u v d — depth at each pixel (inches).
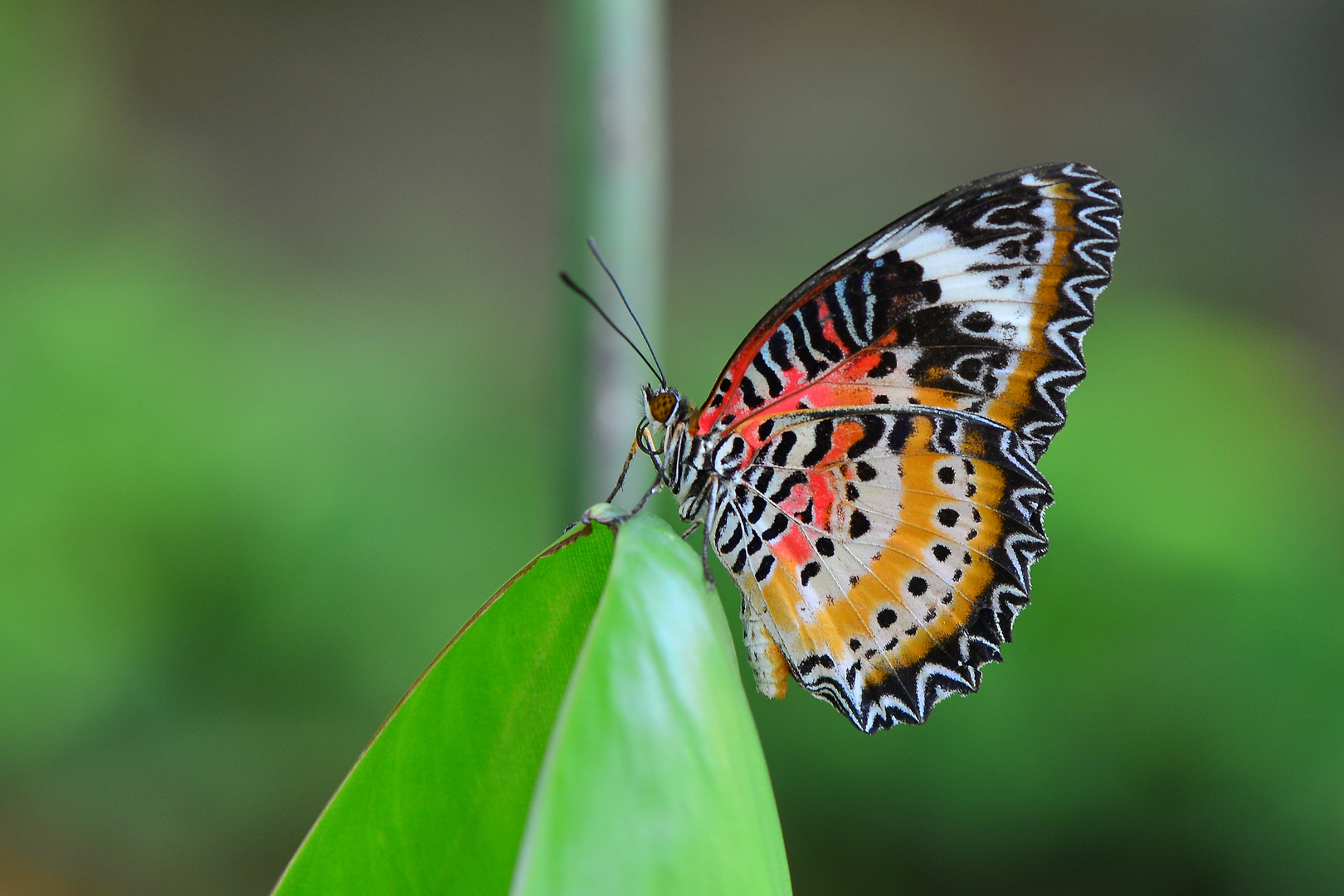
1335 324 56.9
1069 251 21.1
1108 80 73.4
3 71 40.7
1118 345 31.7
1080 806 26.8
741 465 21.3
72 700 31.5
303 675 32.3
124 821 32.3
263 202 65.6
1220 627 26.6
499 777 19.4
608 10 20.2
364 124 71.1
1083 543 27.2
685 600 16.2
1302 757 25.8
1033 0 75.5
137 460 31.8
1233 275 58.7
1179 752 26.5
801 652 21.5
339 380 35.3
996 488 21.3
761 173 68.5
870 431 21.3
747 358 21.2
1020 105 72.4
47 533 31.4
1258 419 29.7
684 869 14.6
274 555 31.9
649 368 20.6
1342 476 29.3
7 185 40.4
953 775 27.2
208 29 70.7
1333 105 68.6
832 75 73.8
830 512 21.4
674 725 15.0
